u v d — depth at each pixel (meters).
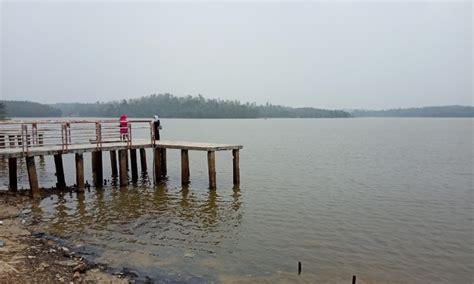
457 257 14.27
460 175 32.19
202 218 18.44
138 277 11.73
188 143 26.52
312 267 13.12
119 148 23.97
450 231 17.23
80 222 17.09
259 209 20.34
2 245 13.35
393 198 23.47
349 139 77.94
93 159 26.98
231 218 18.56
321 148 57.19
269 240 15.62
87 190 23.58
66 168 33.78
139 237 15.46
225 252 14.21
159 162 26.38
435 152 51.22
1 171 31.59
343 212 20.11
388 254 14.45
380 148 57.34
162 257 13.50
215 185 24.50
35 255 12.72
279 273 12.58
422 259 14.04
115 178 28.31
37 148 22.23
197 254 13.91
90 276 11.48
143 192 23.45
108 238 15.19
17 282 10.43
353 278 11.65
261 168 35.56
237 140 71.31
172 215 18.75
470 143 66.94
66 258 12.78
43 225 16.47
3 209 18.47
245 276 12.25
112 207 19.81
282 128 135.12
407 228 17.58
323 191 25.31
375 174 32.50
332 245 15.24
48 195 21.77
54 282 10.73
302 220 18.53
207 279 11.90
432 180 29.80
